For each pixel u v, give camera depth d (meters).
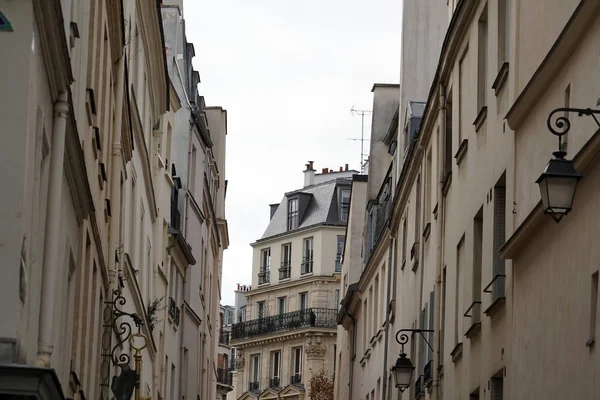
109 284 27.55
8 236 12.80
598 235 17.31
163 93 41.88
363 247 64.69
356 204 68.00
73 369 21.61
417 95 48.50
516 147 23.48
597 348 17.20
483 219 27.00
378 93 62.00
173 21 54.44
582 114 17.48
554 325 19.62
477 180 28.16
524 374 21.67
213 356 69.19
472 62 29.73
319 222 99.56
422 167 40.12
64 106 15.96
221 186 73.69
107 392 26.84
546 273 20.30
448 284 32.44
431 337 35.97
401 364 34.69
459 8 30.36
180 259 51.94
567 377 18.72
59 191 15.98
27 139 13.04
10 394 12.08
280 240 102.50
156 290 43.59
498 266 25.44
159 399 45.03
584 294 17.94
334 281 98.19
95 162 23.70
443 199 34.16
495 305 24.77
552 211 16.36
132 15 32.28
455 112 32.34
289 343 97.56
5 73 13.01
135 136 34.16
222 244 75.62
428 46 48.75
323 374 95.19
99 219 24.94
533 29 22.66
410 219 43.72
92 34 22.47
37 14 13.39
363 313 60.84
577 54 18.77
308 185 108.75
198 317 58.16
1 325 12.67
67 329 20.34
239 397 100.75
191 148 54.97
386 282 52.16
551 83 20.55
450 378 31.36
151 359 42.50
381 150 61.22
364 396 58.12
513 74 24.03
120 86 28.08
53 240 15.93
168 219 47.47
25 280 13.30
